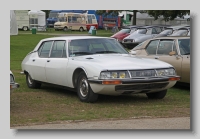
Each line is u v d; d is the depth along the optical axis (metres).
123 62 8.91
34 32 45.78
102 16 59.62
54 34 45.00
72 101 9.24
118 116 7.60
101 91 8.54
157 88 8.90
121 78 8.45
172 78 8.95
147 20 50.78
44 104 8.90
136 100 9.43
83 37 10.22
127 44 26.88
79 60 9.29
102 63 8.78
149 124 6.98
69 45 9.89
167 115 7.69
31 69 11.10
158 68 8.85
